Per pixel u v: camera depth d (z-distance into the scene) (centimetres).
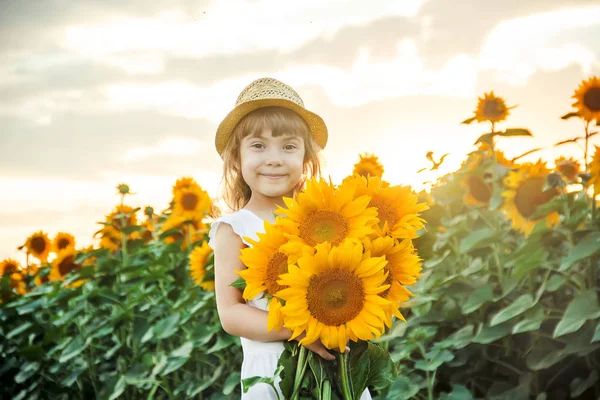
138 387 376
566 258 259
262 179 219
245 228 213
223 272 211
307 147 233
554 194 292
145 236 521
